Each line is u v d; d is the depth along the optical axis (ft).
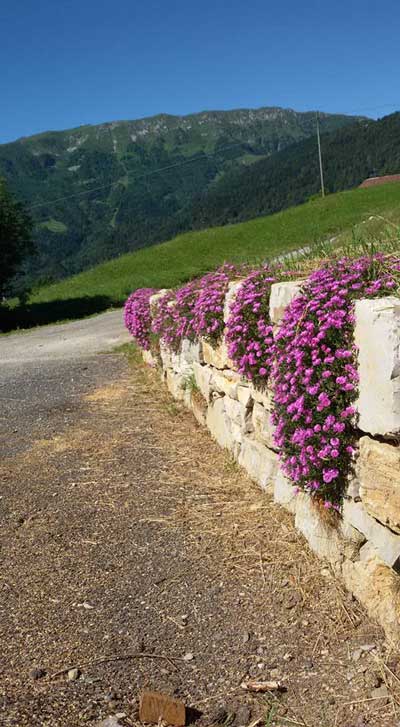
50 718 7.23
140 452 17.26
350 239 16.02
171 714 7.20
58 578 10.64
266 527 11.93
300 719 7.20
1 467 16.75
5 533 12.59
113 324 59.82
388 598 8.37
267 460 13.38
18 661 8.37
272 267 16.30
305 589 9.69
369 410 8.42
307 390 9.66
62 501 14.15
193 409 20.42
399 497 7.75
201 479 14.88
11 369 35.40
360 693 7.48
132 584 10.34
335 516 9.88
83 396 25.17
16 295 79.46
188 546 11.55
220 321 15.94
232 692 7.70
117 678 8.00
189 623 9.15
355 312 8.89
